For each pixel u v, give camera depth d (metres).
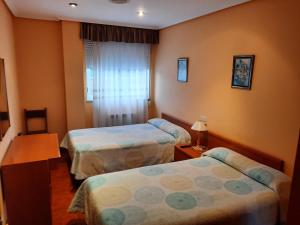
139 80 5.04
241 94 2.90
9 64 3.24
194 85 3.83
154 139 3.62
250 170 2.41
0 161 2.29
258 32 2.63
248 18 2.74
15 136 3.32
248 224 1.94
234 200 2.00
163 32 4.71
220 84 3.25
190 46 3.88
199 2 2.99
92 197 2.07
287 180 2.17
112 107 4.89
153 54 5.14
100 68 4.65
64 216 2.71
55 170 3.94
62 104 4.52
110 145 3.33
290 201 0.81
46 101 4.39
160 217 1.78
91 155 3.18
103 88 4.73
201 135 3.66
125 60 4.84
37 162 2.37
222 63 3.19
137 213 1.81
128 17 3.96
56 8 3.48
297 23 2.22
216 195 2.07
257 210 1.97
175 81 4.38
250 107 2.79
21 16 3.93
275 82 2.47
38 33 4.14
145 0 2.98
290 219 0.81
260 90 2.65
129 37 4.65
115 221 1.72
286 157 2.40
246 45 2.79
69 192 3.24
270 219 2.04
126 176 2.42
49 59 4.29
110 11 3.59
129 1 3.04
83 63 4.48
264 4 2.53
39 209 2.46
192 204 1.94
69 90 4.38
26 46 4.10
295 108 2.29
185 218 1.78
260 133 2.68
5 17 3.09
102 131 4.05
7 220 2.37
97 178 2.38
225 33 3.11
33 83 4.25
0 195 2.15
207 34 3.46
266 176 2.25
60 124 4.56
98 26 4.37
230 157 2.70
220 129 3.30
